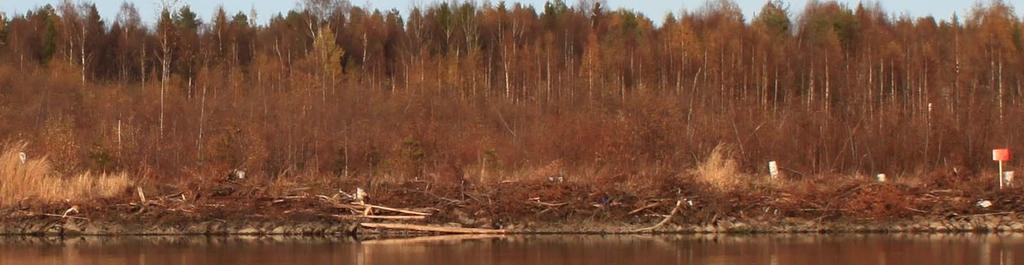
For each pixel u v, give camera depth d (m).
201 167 29.34
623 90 52.69
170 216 23.41
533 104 51.22
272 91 51.03
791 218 23.41
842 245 20.39
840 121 35.72
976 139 34.53
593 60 61.03
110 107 44.12
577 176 26.86
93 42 71.38
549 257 18.50
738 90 58.44
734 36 63.88
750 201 23.62
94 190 25.44
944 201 23.61
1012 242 20.75
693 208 23.42
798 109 43.22
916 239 21.62
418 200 24.00
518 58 65.81
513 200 23.44
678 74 58.09
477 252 19.36
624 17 80.88
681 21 71.56
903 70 58.59
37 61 68.38
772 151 33.69
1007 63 56.88
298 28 76.75
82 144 32.81
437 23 77.38
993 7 66.12
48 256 19.17
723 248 19.91
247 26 80.12
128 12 73.69
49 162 27.92
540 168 29.61
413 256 18.73
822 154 33.84
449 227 23.09
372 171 31.34
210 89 55.44
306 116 38.38
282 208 23.61
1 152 29.95
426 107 48.94
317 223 23.33
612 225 23.22
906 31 70.19
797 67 61.75
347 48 74.38
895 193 23.59
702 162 31.47
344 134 34.59
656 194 23.73
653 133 32.56
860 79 48.56
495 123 46.09
